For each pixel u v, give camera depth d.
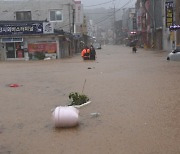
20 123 9.72
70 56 48.38
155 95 12.84
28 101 12.98
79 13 61.16
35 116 10.46
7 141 8.12
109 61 33.62
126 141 7.67
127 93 13.60
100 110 10.81
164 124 8.84
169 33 49.16
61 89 15.62
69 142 7.82
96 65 28.67
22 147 7.66
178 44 44.06
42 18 52.50
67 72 23.34
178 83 15.70
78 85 16.67
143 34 79.62
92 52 36.59
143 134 8.10
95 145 7.53
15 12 52.59
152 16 64.12
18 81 19.31
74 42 60.78
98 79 18.67
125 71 22.61
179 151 6.93
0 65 32.47
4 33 41.28
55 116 9.03
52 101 12.76
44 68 27.28
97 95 13.48
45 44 41.75
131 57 39.84
